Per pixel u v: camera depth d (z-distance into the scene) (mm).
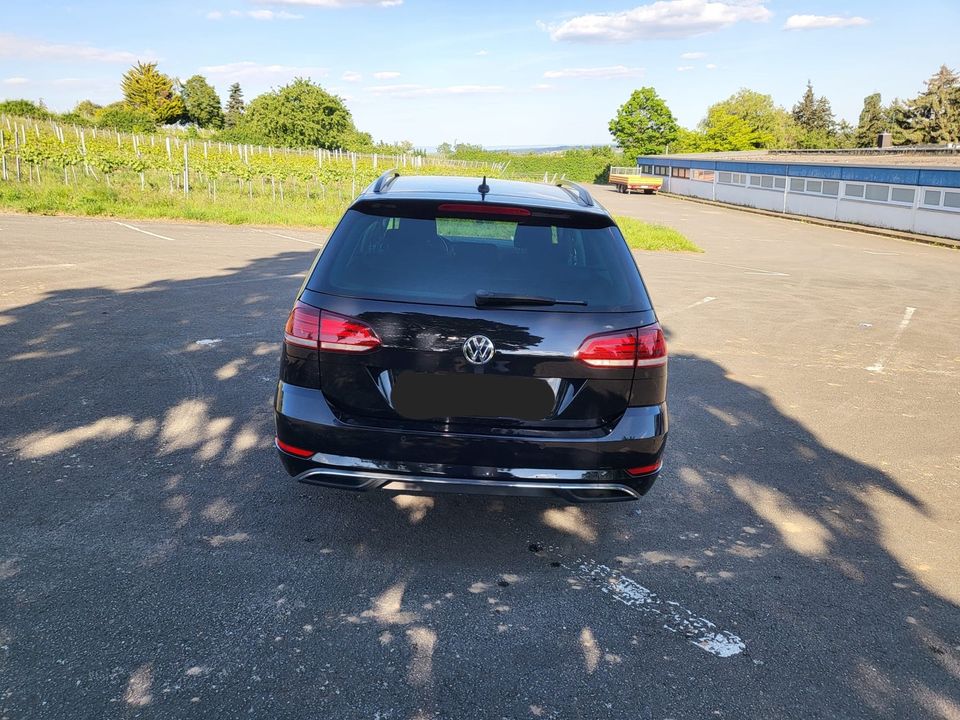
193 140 61156
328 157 48344
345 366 3088
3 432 4551
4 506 3631
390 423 3090
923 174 28609
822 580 3412
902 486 4625
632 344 3152
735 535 3830
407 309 3066
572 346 3080
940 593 3357
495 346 3043
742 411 6000
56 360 6109
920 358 8359
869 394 6742
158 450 4414
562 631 2893
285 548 3393
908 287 14930
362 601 3010
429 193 3494
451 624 2889
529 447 3076
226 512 3703
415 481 3098
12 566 3109
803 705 2549
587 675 2635
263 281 10438
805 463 4926
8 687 2396
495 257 3227
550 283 3176
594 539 3688
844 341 9109
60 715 2289
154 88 92312
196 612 2863
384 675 2564
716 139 88062
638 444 3168
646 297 3312
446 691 2506
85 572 3098
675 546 3672
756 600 3211
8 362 5984
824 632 2998
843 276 16406
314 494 3963
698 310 10836
